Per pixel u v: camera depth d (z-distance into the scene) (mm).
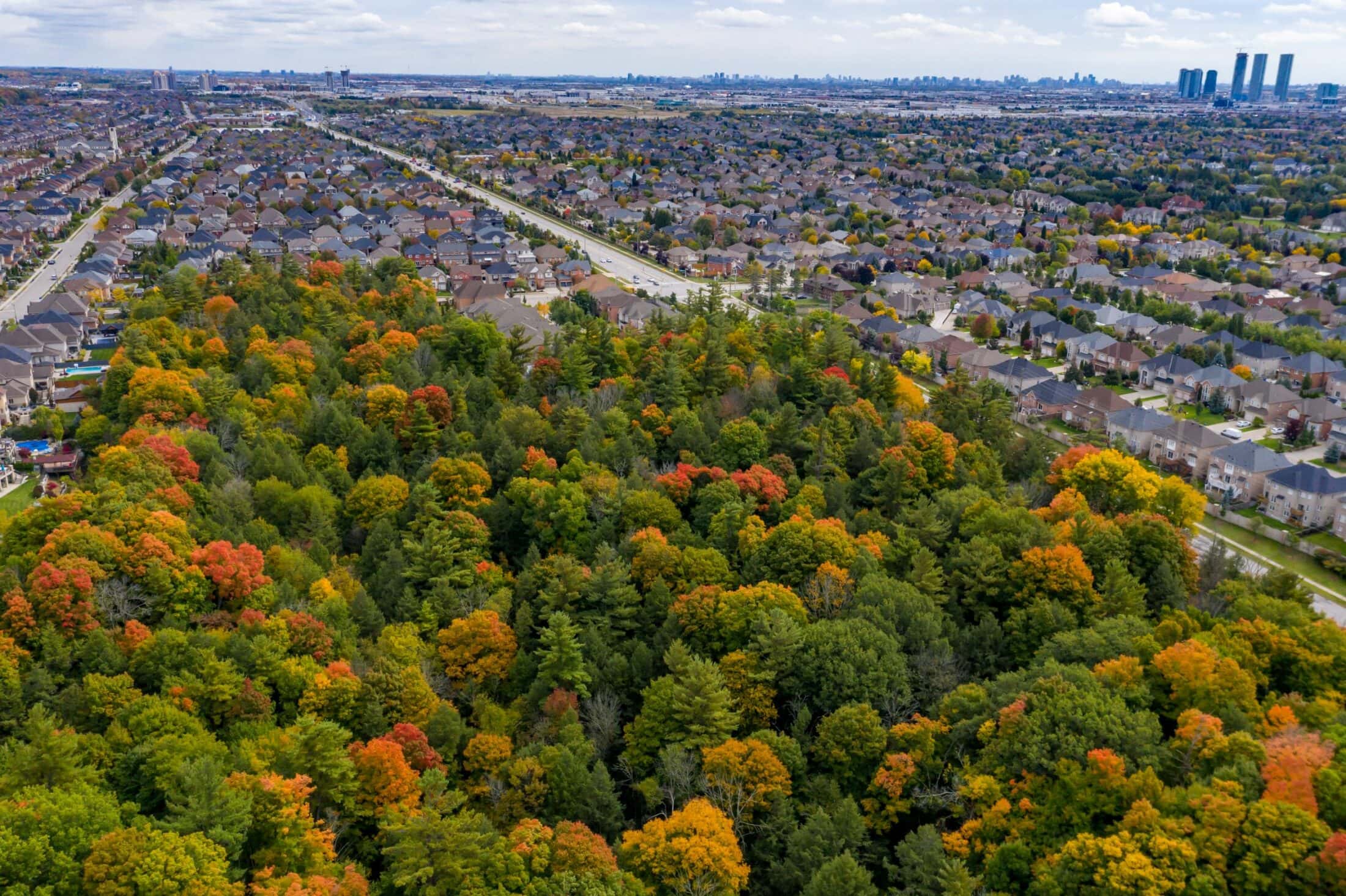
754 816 90312
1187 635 106562
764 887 84312
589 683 106812
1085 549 125562
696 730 96250
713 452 161125
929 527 132000
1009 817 83062
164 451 141750
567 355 191000
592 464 150625
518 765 92938
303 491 139500
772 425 165125
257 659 100938
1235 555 133750
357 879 77750
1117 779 80438
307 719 89125
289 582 119188
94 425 176375
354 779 89375
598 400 175000
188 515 130125
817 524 126438
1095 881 72875
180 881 71375
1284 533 162875
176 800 80500
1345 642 101750
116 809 79562
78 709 93750
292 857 79188
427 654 110562
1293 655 101875
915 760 92312
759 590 113750
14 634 100938
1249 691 93500
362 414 171250
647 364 195375
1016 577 120000
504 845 79312
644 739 98438
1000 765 87875
